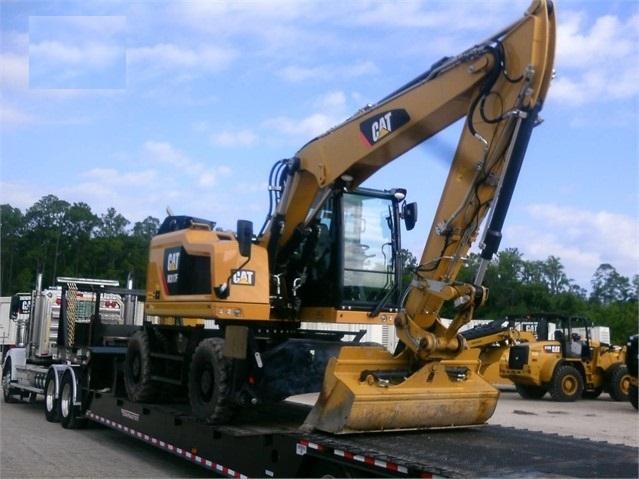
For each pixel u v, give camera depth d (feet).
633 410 54.90
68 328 44.83
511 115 19.97
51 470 28.78
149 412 30.99
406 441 21.42
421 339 22.18
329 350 26.13
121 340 40.78
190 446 27.20
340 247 27.45
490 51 20.49
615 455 20.27
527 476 17.11
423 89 22.53
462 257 21.56
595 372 64.03
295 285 28.58
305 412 29.94
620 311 135.13
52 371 43.55
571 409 55.72
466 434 23.47
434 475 17.01
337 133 25.63
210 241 27.99
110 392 36.99
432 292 21.74
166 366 31.78
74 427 40.27
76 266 172.55
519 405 59.11
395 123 23.30
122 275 167.32
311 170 26.48
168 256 30.78
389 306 28.60
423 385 22.79
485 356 35.65
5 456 31.58
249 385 24.81
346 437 21.47
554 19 20.21
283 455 22.04
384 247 28.63
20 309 57.62
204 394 26.68
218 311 26.17
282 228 27.68
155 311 31.32
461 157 21.39
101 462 30.76
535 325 74.38
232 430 24.18
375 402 21.44
